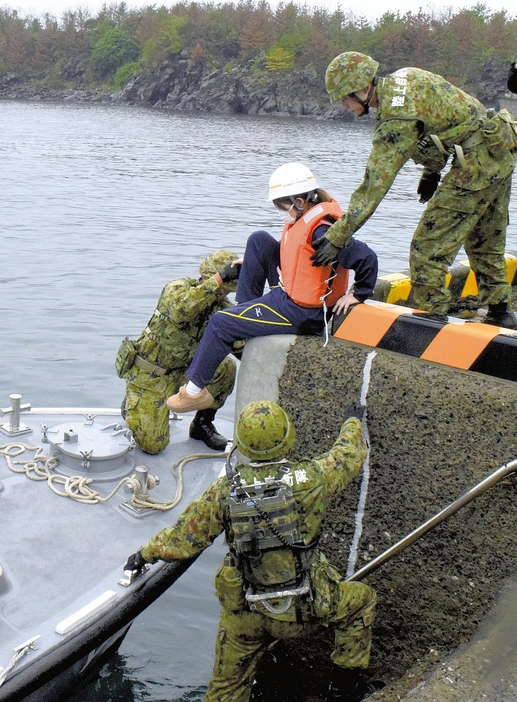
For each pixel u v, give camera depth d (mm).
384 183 3637
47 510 4406
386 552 3582
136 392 5074
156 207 21641
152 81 121688
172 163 36406
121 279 12328
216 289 4863
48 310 10367
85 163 34344
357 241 3906
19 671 3305
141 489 4438
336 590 3381
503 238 4273
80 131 59750
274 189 3930
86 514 4398
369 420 3662
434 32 97812
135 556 3799
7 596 3701
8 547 4051
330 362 3766
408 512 3646
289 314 3932
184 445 5328
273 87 106812
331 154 45156
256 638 3420
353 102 3764
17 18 156500
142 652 4516
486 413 3350
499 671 3139
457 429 3434
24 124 65688
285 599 3232
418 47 97812
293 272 3900
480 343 3484
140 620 4773
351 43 107500
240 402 4062
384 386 3611
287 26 113938
